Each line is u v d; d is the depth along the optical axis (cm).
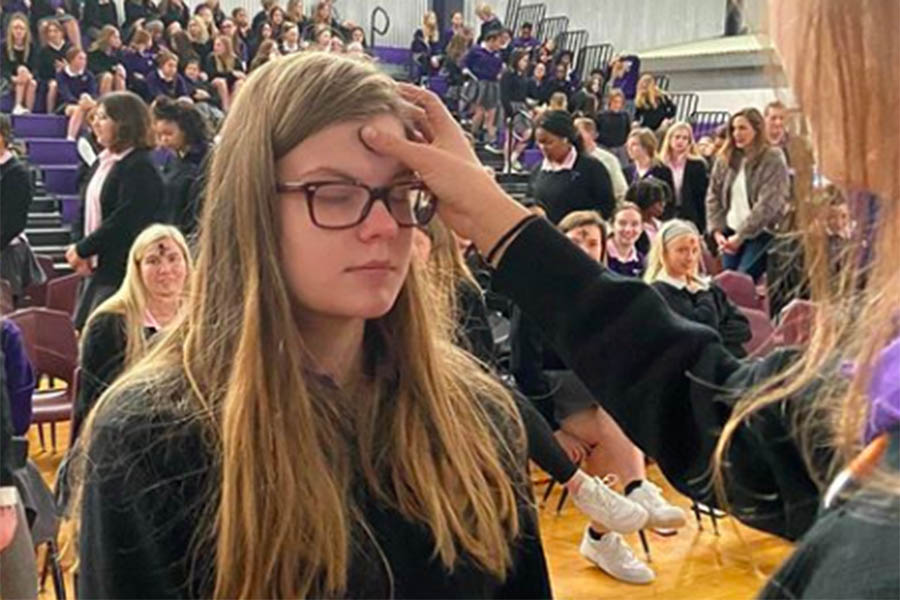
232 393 77
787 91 47
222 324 79
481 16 1212
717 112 1069
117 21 992
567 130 458
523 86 1080
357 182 75
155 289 227
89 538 78
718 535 326
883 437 42
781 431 58
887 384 42
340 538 77
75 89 877
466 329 124
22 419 222
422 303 87
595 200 456
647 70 1191
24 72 848
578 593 288
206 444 77
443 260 94
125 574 76
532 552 91
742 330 324
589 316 72
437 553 81
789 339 61
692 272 323
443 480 83
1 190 415
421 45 1205
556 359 310
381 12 1281
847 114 44
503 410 93
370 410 83
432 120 81
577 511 349
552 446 282
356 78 78
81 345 237
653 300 72
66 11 959
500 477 88
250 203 77
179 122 373
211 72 945
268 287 77
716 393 65
